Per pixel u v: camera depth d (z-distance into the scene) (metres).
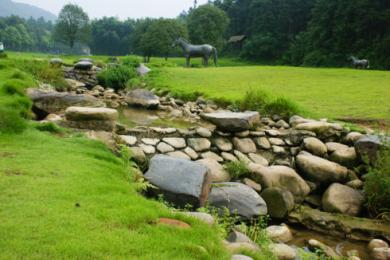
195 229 3.21
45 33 134.38
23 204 3.25
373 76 19.30
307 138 8.23
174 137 7.72
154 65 28.09
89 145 5.77
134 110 12.45
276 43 68.44
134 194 3.99
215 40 62.03
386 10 50.06
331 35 56.06
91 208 3.31
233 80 17.58
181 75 19.50
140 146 7.03
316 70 22.89
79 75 22.50
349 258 4.88
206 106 12.27
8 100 7.36
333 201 6.41
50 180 3.90
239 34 82.62
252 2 78.88
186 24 64.12
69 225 2.95
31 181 3.82
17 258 2.45
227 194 5.71
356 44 50.84
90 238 2.78
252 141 8.23
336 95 13.33
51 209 3.19
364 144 7.43
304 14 71.12
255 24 75.62
